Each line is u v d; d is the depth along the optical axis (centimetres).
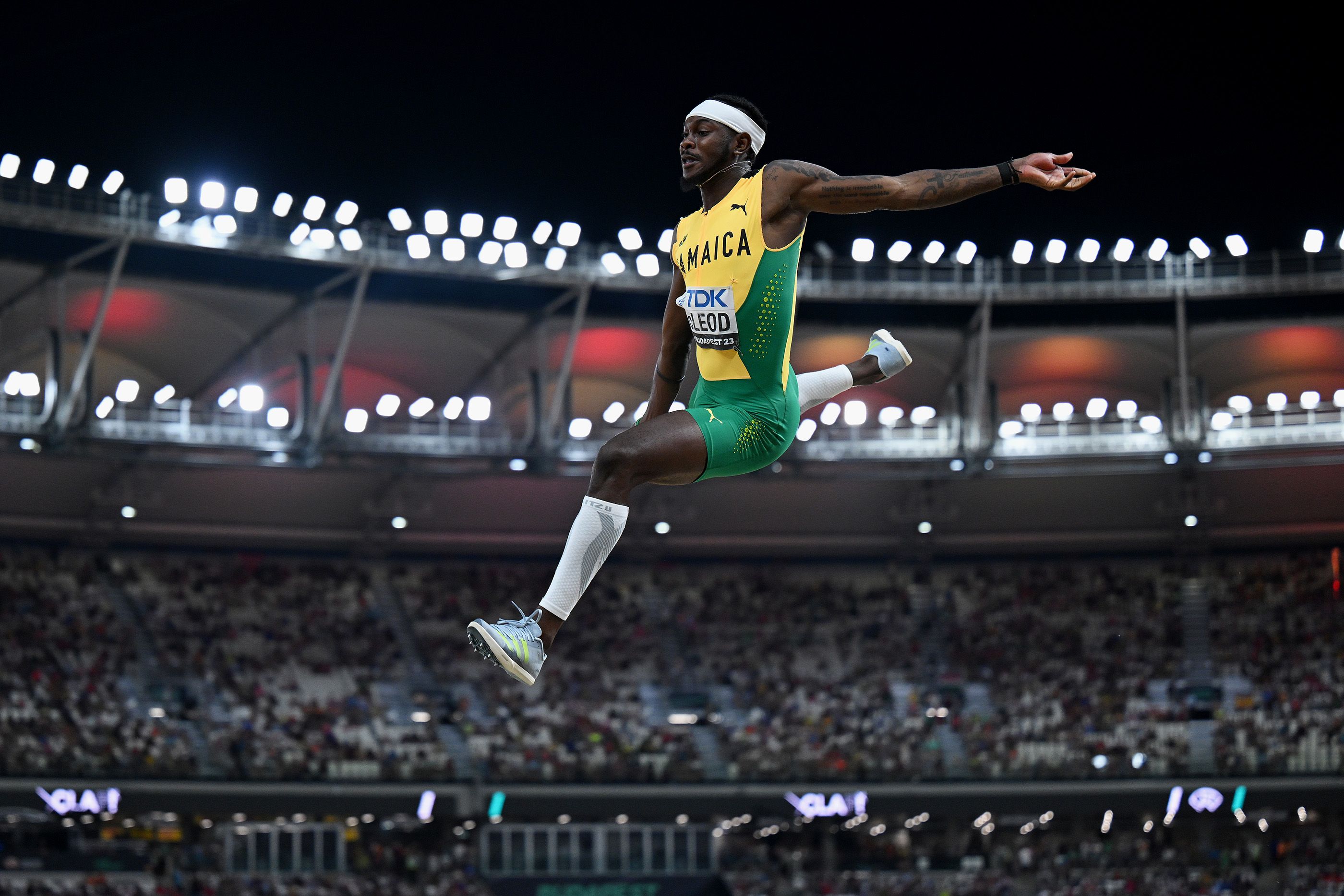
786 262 570
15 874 4722
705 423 564
